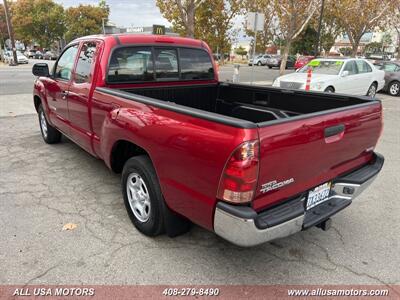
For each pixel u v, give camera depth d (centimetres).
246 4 1745
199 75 456
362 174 300
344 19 2345
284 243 315
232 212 210
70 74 427
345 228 345
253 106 434
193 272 270
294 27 1628
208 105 477
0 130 695
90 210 363
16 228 324
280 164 221
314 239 323
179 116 242
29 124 751
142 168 288
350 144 282
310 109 372
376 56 4669
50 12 6234
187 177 240
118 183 434
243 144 198
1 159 516
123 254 288
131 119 288
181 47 427
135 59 384
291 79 1099
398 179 481
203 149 221
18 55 3547
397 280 268
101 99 342
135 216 321
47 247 295
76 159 519
